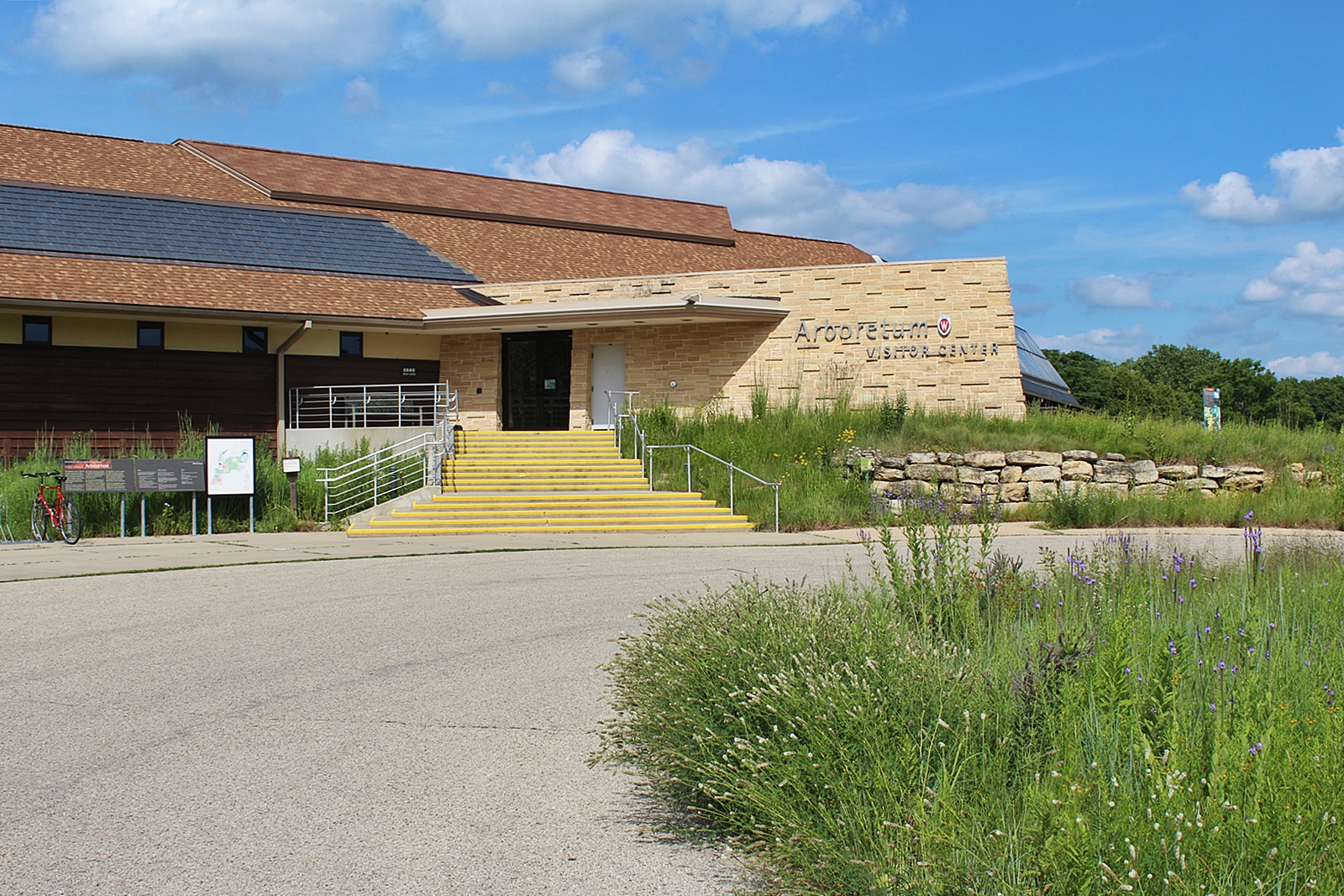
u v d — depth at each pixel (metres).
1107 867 3.35
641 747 5.87
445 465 23.36
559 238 35.03
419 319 26.42
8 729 7.14
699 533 19.77
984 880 3.78
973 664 5.45
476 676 8.60
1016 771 4.57
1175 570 8.84
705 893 4.66
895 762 4.48
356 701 7.86
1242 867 3.49
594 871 4.91
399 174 36.22
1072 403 36.50
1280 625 6.84
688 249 37.41
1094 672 5.15
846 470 22.70
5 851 5.11
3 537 18.83
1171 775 3.79
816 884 4.27
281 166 33.78
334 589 12.92
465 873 4.88
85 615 11.20
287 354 25.80
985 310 25.31
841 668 5.23
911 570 8.87
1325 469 22.00
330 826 5.45
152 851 5.12
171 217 26.95
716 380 26.98
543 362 28.73
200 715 7.49
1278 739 4.02
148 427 23.78
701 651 5.75
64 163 29.47
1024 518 21.83
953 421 23.89
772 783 4.67
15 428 22.36
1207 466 22.75
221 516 20.72
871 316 25.94
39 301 21.36
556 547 17.44
